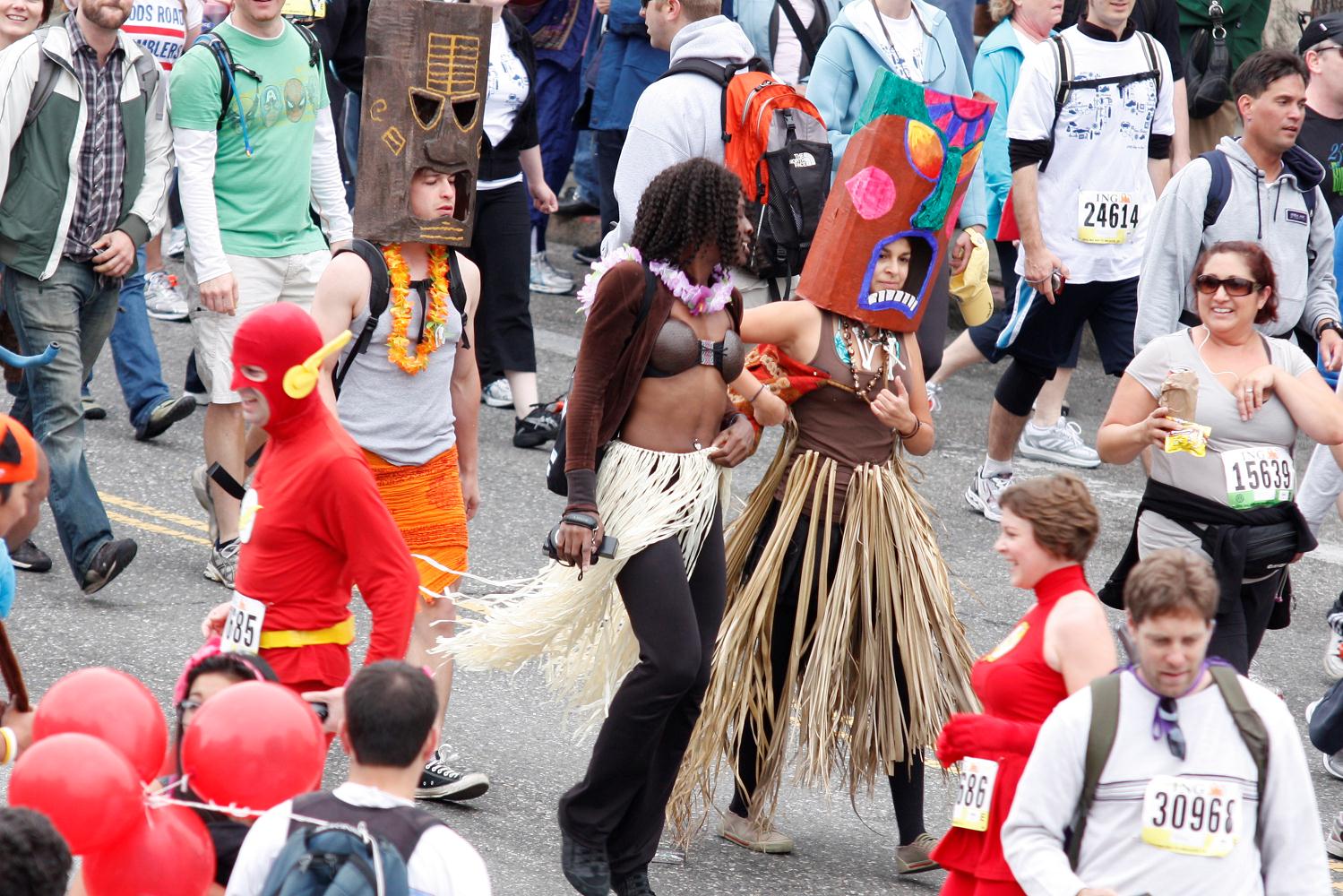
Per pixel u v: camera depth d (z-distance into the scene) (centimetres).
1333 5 2948
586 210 3366
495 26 2108
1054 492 909
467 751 1368
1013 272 2306
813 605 1245
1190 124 2620
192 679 833
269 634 951
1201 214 1512
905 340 1272
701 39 1606
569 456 1088
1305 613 1869
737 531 1259
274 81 1661
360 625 1622
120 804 723
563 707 1479
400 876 698
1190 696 804
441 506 1255
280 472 941
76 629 1510
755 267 1574
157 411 2039
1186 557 793
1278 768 799
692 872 1218
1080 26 2000
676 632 1080
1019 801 820
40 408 1555
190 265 1659
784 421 1245
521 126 2139
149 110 1612
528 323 2194
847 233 1212
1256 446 1251
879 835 1327
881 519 1228
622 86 2523
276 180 1677
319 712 946
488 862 1177
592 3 2894
